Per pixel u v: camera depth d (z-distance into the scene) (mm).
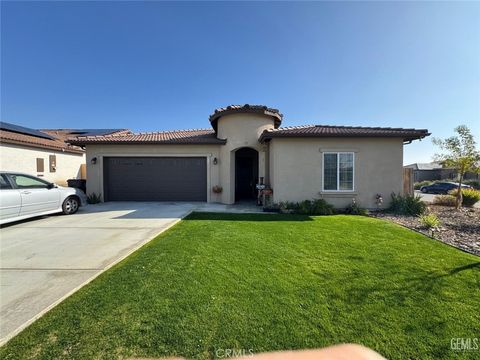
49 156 16922
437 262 4488
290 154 10680
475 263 4438
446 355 2316
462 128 11094
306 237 6129
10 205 7488
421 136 10328
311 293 3381
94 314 2875
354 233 6535
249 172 15531
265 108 11938
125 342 2430
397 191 10641
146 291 3404
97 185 13156
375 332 2613
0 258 4816
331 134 10148
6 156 14188
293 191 10703
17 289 3553
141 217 8875
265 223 7801
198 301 3156
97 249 5336
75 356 2248
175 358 2258
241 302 3143
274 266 4289
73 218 8766
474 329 2658
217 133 13750
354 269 4180
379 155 10633
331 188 10711
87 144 13086
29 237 6297
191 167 13344
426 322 2775
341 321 2785
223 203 12812
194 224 7602
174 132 16250
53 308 3025
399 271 4098
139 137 13859
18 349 2340
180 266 4266
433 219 7457
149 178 13367
